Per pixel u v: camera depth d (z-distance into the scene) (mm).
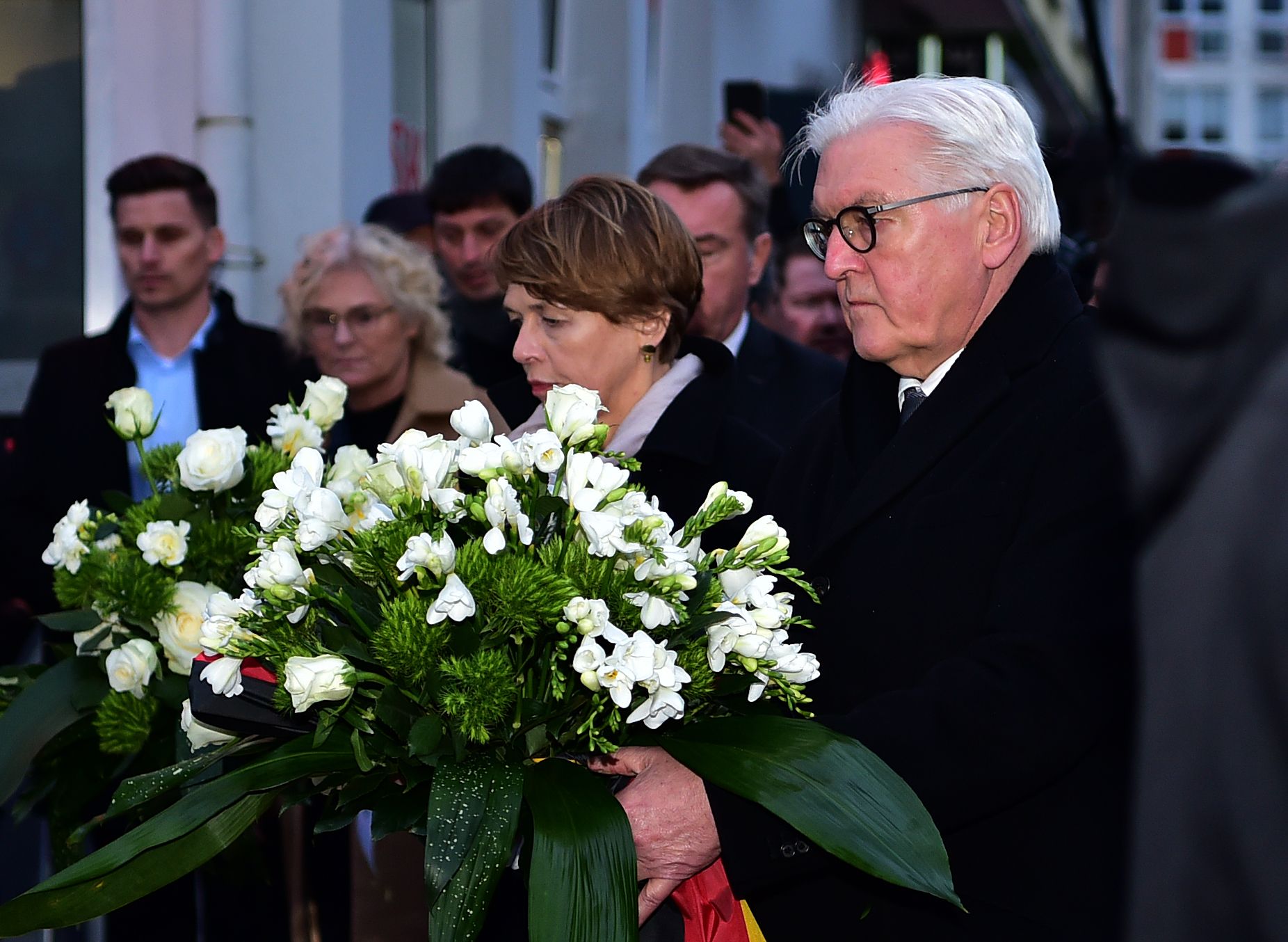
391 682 1852
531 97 7039
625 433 2516
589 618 1792
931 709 1950
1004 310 2146
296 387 3879
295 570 1857
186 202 3916
